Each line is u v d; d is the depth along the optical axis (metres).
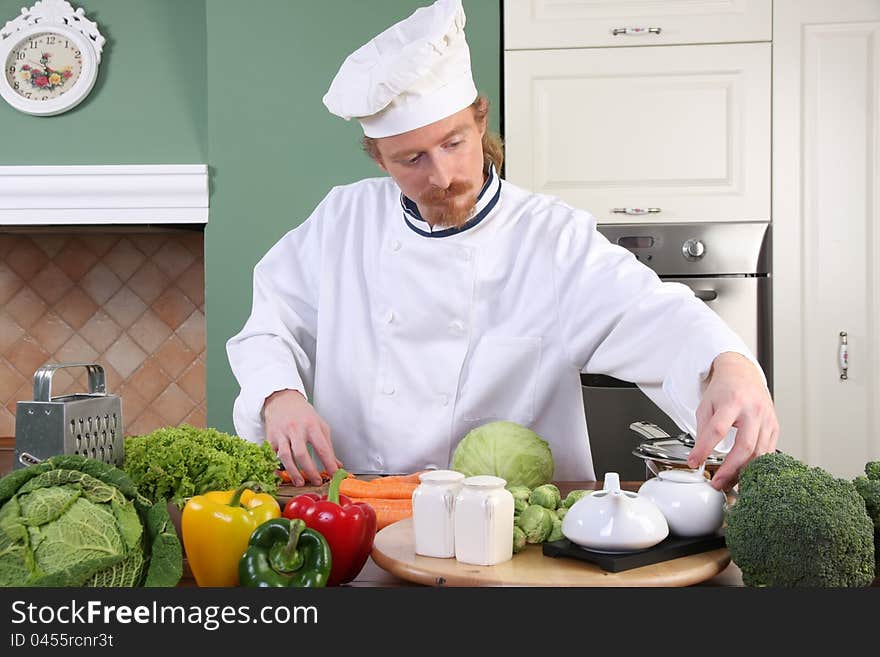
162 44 2.76
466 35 2.51
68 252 3.02
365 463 1.70
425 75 1.32
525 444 1.33
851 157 2.47
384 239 1.69
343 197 1.77
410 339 1.64
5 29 2.71
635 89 2.49
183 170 2.56
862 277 2.48
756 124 2.48
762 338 2.51
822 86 2.47
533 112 2.51
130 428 3.04
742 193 2.49
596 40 2.49
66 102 2.70
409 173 1.41
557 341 1.60
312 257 1.76
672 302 1.42
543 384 1.61
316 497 1.00
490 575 0.91
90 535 0.83
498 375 1.61
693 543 0.98
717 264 2.50
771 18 2.46
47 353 3.04
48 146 2.73
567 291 1.58
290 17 2.54
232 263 2.57
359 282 1.70
